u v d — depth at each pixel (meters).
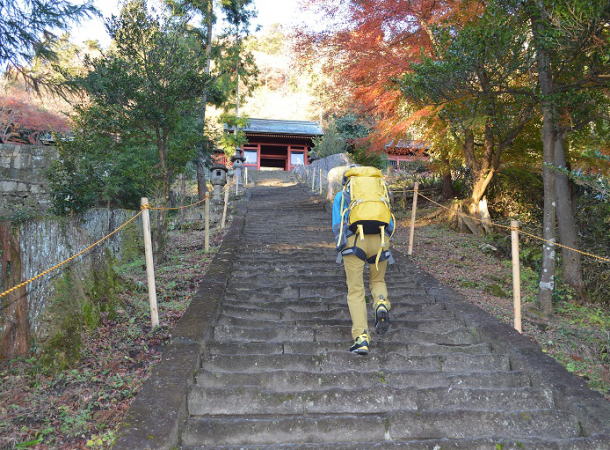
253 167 38.28
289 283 6.59
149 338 4.72
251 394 3.47
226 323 4.91
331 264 7.61
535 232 10.60
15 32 8.20
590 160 7.76
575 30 5.75
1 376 3.83
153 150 9.38
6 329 4.07
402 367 4.06
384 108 10.98
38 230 4.41
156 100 7.90
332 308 5.54
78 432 3.12
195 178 22.28
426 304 5.70
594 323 6.24
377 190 4.14
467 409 3.38
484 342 4.58
